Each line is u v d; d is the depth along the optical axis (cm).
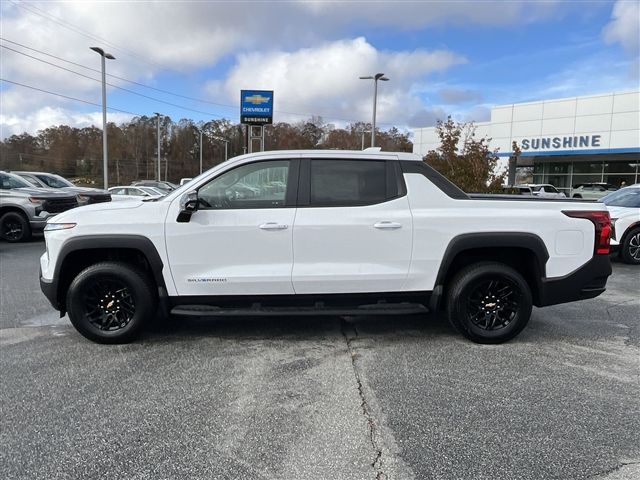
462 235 454
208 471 266
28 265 906
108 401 348
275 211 446
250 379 387
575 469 268
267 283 447
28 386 372
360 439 298
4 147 8300
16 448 288
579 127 2764
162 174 9138
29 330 513
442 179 468
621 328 530
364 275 450
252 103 3950
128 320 465
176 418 324
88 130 9238
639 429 310
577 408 339
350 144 7231
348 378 389
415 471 266
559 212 464
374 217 448
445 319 555
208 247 443
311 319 554
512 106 3009
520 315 464
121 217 446
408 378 389
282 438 299
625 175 2864
